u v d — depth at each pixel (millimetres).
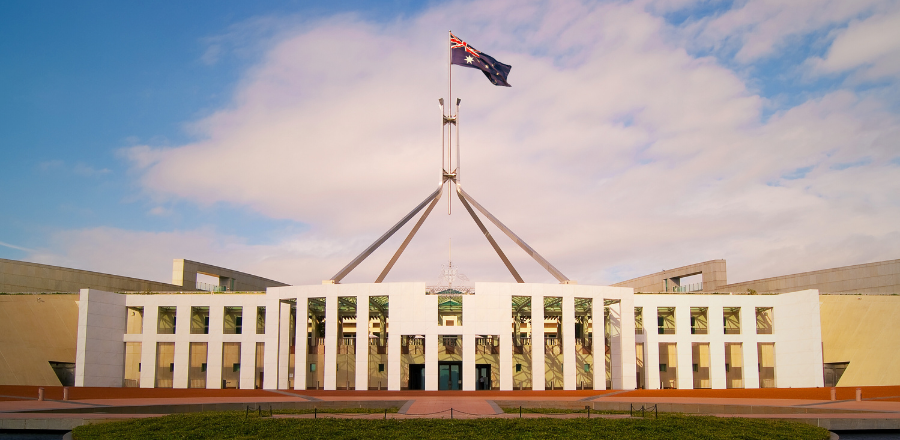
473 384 47875
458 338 57250
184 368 52688
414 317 48531
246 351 52375
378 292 49062
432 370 47844
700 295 55875
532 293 49500
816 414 29266
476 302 48844
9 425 25953
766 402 34594
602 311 50750
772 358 58781
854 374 55312
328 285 49938
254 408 32812
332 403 33531
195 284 64875
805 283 63688
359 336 48438
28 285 54656
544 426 24625
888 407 31688
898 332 54781
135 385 55594
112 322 52969
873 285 57750
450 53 61406
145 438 22484
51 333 53219
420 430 23734
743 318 55625
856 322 55594
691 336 55125
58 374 54375
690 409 32656
